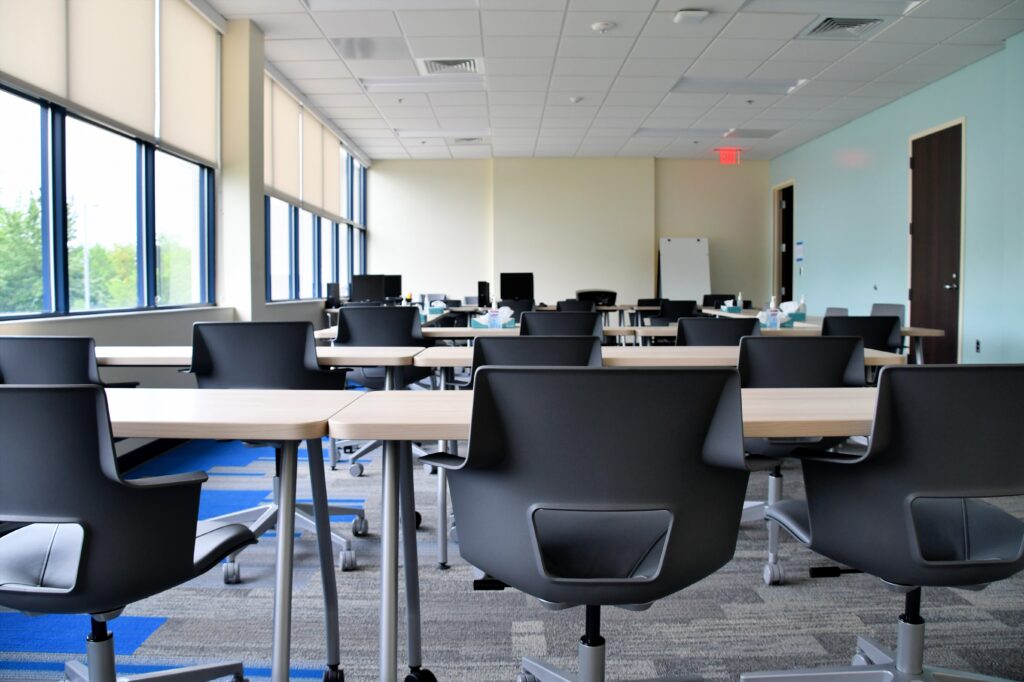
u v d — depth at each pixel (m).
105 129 4.52
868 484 1.31
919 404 1.23
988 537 1.39
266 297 7.34
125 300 4.82
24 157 3.75
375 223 12.21
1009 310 6.65
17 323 3.36
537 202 12.11
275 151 7.70
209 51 5.88
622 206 12.18
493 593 2.35
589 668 1.34
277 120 7.78
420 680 1.71
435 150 11.45
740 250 12.55
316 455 1.76
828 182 10.41
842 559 1.38
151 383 4.53
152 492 1.20
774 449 2.41
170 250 5.40
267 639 2.02
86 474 1.15
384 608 1.33
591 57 6.98
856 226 9.63
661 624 2.12
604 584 1.12
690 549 1.17
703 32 6.34
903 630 1.56
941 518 1.47
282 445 1.34
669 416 1.12
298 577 2.48
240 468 4.16
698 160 12.45
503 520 1.19
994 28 6.30
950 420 1.24
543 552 1.25
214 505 3.38
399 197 12.21
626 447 1.13
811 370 2.43
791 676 1.59
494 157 12.04
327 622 1.77
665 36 6.43
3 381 2.37
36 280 3.87
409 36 6.38
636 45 6.66
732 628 2.10
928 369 1.21
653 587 1.14
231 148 6.05
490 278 12.21
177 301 5.55
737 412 1.11
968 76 7.34
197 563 1.31
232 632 2.07
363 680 1.80
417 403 1.45
